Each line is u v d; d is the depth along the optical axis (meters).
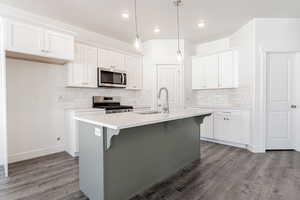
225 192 1.83
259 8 2.74
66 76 3.15
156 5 2.61
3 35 2.24
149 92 4.30
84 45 3.24
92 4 2.56
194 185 1.99
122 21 3.17
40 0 2.44
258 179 2.10
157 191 1.89
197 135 2.84
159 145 2.13
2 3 2.50
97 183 1.59
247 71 3.34
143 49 4.43
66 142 3.26
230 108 3.51
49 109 3.13
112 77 3.67
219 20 3.18
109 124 1.35
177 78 4.21
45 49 2.62
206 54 4.11
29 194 1.80
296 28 3.10
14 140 2.74
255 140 3.14
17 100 2.77
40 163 2.65
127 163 1.75
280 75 3.20
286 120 3.21
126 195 1.74
